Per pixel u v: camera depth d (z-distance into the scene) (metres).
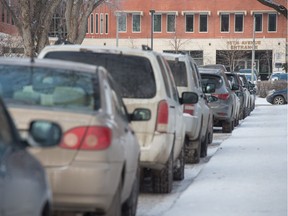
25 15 47.62
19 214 9.89
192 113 31.30
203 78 50.06
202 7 170.62
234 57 169.12
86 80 16.72
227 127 51.59
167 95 22.78
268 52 170.62
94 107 15.95
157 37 171.00
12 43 89.44
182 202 22.08
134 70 22.31
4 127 11.12
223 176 27.73
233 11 170.00
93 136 14.66
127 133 17.48
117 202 15.90
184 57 31.31
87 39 171.62
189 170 31.52
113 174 15.13
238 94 65.00
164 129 21.94
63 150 14.48
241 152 36.81
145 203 22.61
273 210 20.50
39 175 10.91
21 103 15.54
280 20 169.00
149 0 170.75
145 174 23.92
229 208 20.86
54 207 14.55
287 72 157.62
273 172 28.69
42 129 11.80
